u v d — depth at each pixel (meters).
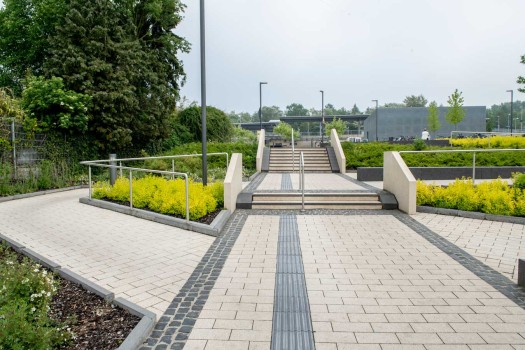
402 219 7.95
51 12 20.23
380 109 41.69
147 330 3.41
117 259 5.55
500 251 5.80
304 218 8.11
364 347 3.21
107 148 18.50
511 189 8.44
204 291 4.40
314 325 3.59
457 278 4.74
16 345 2.67
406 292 4.34
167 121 22.33
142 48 21.77
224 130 28.11
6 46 21.61
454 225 7.41
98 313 3.74
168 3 22.61
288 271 5.04
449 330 3.48
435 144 24.31
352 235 6.78
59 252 5.86
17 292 3.54
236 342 3.30
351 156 17.30
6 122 12.70
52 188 12.98
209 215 7.98
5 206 9.84
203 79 9.16
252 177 13.87
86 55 17.70
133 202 9.02
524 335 3.39
